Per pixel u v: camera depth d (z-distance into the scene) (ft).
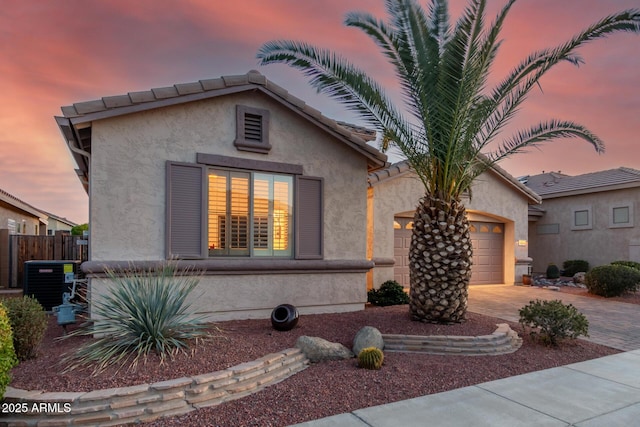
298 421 14.20
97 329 19.10
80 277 32.30
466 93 25.90
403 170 43.86
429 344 23.38
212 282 27.12
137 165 25.13
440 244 26.81
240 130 28.25
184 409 14.89
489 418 14.67
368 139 43.42
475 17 24.70
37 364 17.44
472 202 51.67
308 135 31.09
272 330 24.94
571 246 69.77
